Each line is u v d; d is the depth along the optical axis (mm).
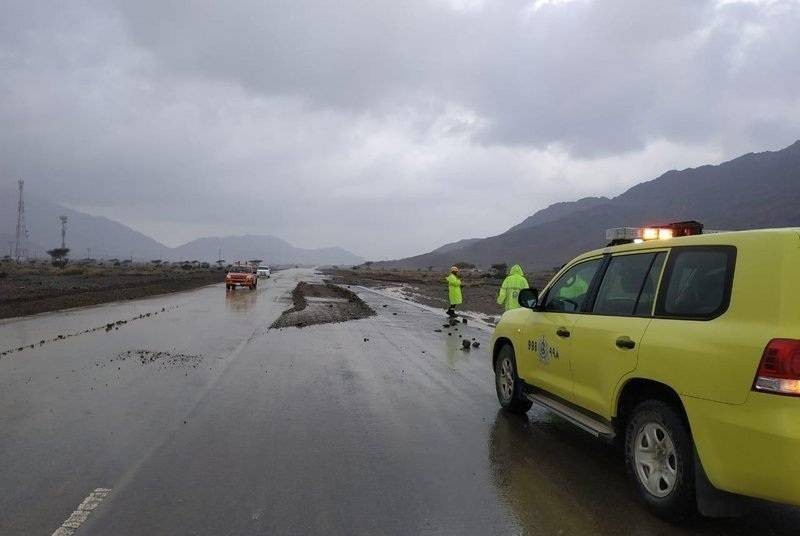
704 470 3930
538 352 6449
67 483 4887
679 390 4156
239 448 5855
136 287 39844
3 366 10031
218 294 34188
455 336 15867
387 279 79938
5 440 5996
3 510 4352
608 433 5000
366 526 4176
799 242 3744
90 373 9500
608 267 5613
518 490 4902
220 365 10477
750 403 3645
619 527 4223
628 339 4770
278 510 4422
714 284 4211
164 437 6168
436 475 5223
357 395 8328
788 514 4500
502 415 7355
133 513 4324
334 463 5477
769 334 3635
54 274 63531
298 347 12945
